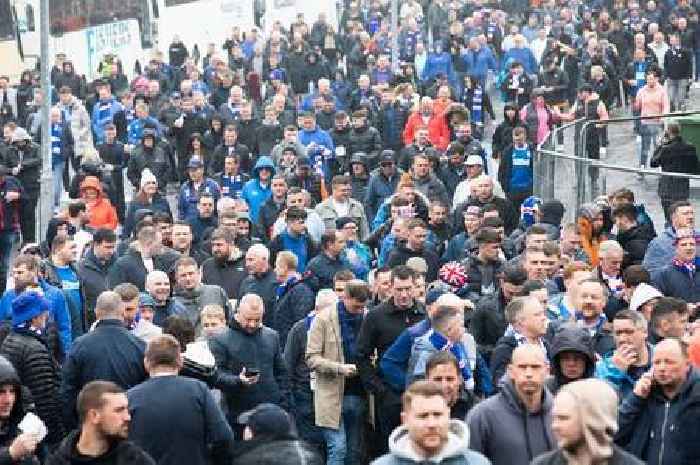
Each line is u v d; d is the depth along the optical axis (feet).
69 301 97.91
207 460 67.97
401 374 81.10
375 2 283.18
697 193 125.90
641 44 226.17
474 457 55.72
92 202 136.67
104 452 60.08
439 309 76.07
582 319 77.15
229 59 239.50
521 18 276.00
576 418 51.26
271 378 81.82
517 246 107.55
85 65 235.61
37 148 162.71
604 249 89.66
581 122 157.38
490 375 77.87
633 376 68.64
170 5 253.44
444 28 275.39
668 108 196.95
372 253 119.65
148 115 185.88
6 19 223.92
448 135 176.45
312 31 250.37
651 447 63.21
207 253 117.80
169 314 89.40
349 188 126.72
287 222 114.62
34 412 74.79
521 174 150.51
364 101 187.42
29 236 153.79
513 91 211.61
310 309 94.48
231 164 154.71
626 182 128.77
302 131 165.99
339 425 86.94
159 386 67.10
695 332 71.41
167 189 181.78
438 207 118.32
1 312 90.02
